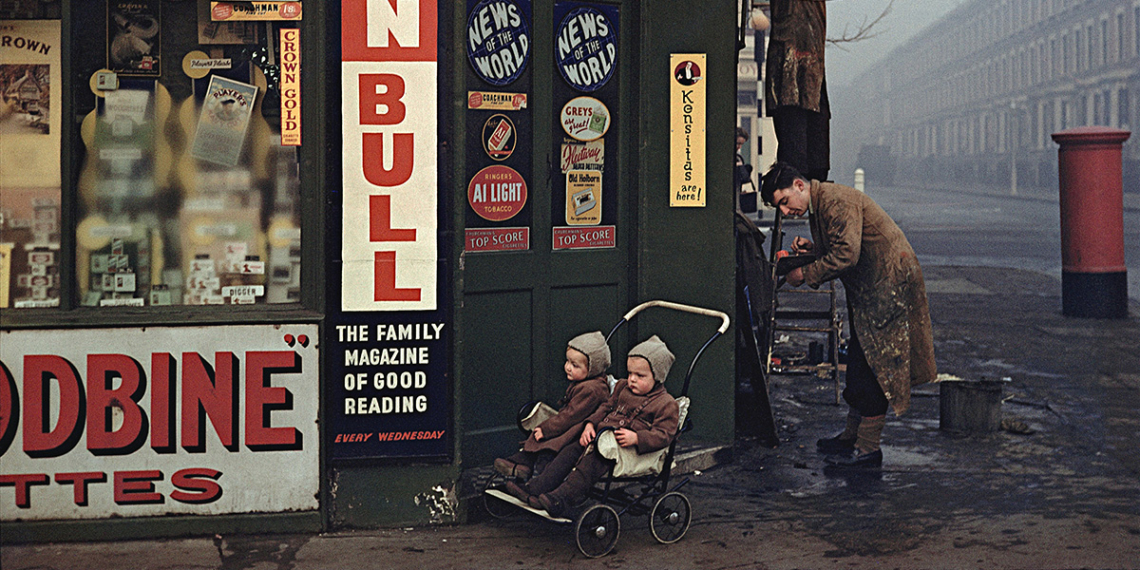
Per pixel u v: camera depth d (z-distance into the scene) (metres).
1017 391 7.91
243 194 4.80
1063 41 48.22
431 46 4.70
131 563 4.36
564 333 5.86
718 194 5.96
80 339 4.57
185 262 4.80
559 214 5.80
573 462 4.66
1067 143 11.36
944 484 5.61
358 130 4.70
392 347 4.77
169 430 4.63
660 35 5.89
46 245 4.69
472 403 5.56
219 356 4.64
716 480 5.71
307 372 4.70
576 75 5.81
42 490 4.59
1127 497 5.36
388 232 4.73
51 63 4.66
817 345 8.97
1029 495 5.41
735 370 6.67
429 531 4.80
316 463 4.73
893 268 5.89
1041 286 14.37
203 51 4.74
